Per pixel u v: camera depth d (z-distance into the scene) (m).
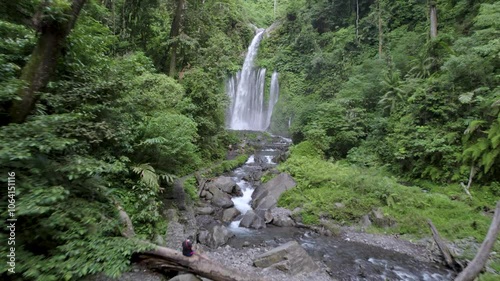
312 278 5.37
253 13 39.91
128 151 6.24
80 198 4.18
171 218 7.00
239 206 9.78
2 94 3.16
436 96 10.59
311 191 9.60
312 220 8.30
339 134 14.02
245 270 5.43
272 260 5.65
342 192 9.20
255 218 8.36
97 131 5.10
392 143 11.59
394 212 8.15
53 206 3.51
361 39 24.20
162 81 10.96
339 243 7.22
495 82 9.80
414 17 22.09
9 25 4.36
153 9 15.79
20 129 3.15
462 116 10.07
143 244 4.36
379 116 14.56
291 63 26.73
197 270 4.28
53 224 3.39
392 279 5.57
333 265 6.06
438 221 7.61
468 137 9.27
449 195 8.87
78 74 5.26
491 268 5.54
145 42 16.59
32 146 3.21
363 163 12.50
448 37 13.85
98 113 5.49
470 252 6.23
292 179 10.52
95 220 4.12
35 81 3.62
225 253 6.31
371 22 23.89
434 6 15.53
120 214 4.91
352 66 22.14
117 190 5.79
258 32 33.62
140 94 7.34
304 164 11.51
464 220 7.49
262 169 13.56
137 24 15.41
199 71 14.26
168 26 18.53
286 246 5.97
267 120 26.47
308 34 26.59
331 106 15.20
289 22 30.45
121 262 3.94
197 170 11.84
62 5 3.66
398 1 23.34
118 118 5.98
